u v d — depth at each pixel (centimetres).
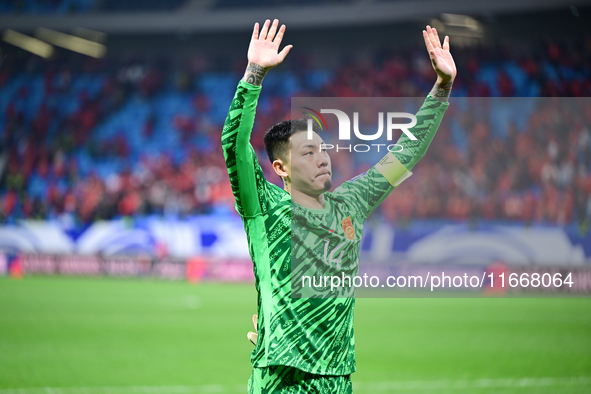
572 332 1084
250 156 265
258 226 271
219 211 2319
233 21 2764
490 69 2578
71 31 2889
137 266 2119
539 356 865
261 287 270
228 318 1243
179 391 668
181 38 2984
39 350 896
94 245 2167
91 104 2881
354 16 2611
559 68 2530
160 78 2948
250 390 281
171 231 2108
